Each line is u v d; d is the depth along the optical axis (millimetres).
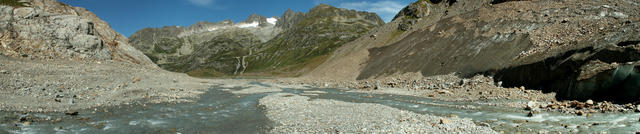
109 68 52750
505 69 42406
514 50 47094
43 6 64188
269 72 156250
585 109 24531
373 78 71625
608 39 32688
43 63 45938
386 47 93938
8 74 34031
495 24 62062
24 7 56188
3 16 50656
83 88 35719
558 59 34375
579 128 18469
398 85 57156
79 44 57531
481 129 18797
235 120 24844
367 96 44500
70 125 20953
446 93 41500
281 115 26625
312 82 81500
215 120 24828
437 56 63375
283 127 21531
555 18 53312
